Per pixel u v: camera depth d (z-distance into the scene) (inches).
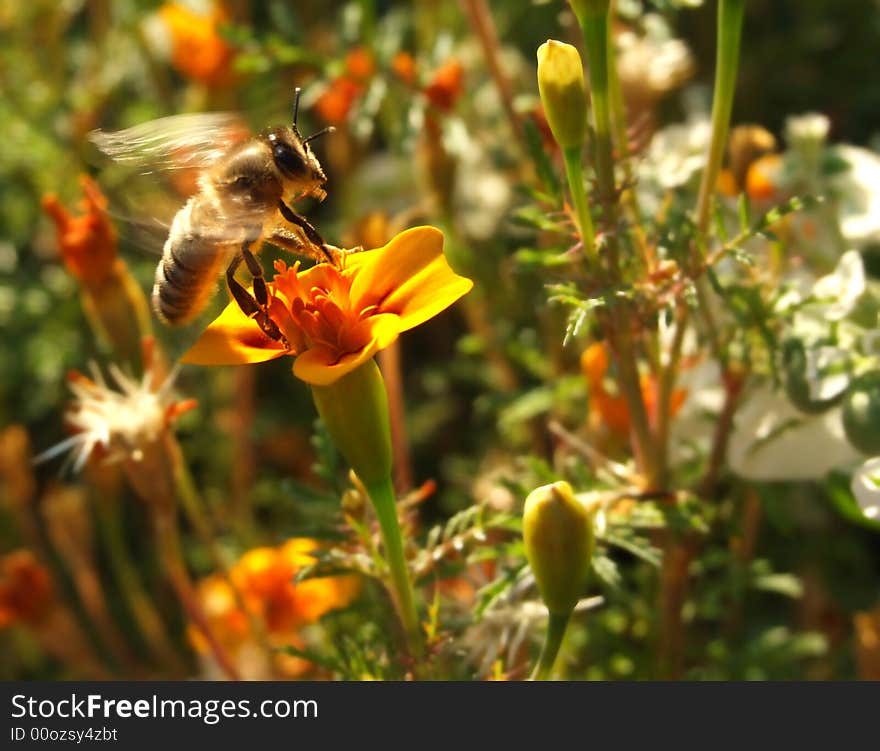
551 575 8.8
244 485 14.0
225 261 9.5
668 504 10.0
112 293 10.8
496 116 13.6
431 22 14.5
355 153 14.3
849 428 10.0
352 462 8.9
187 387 14.7
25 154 14.6
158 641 12.7
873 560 12.7
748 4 16.0
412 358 15.9
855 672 12.0
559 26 15.1
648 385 10.6
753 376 10.5
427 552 9.6
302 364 8.7
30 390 15.0
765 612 12.6
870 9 15.6
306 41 15.3
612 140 10.1
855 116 15.5
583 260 9.8
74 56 16.7
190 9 14.5
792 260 10.6
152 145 9.5
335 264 9.3
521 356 12.2
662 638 10.7
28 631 12.4
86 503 14.4
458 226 12.6
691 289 9.6
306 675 11.7
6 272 14.7
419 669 9.5
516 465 12.3
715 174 9.7
